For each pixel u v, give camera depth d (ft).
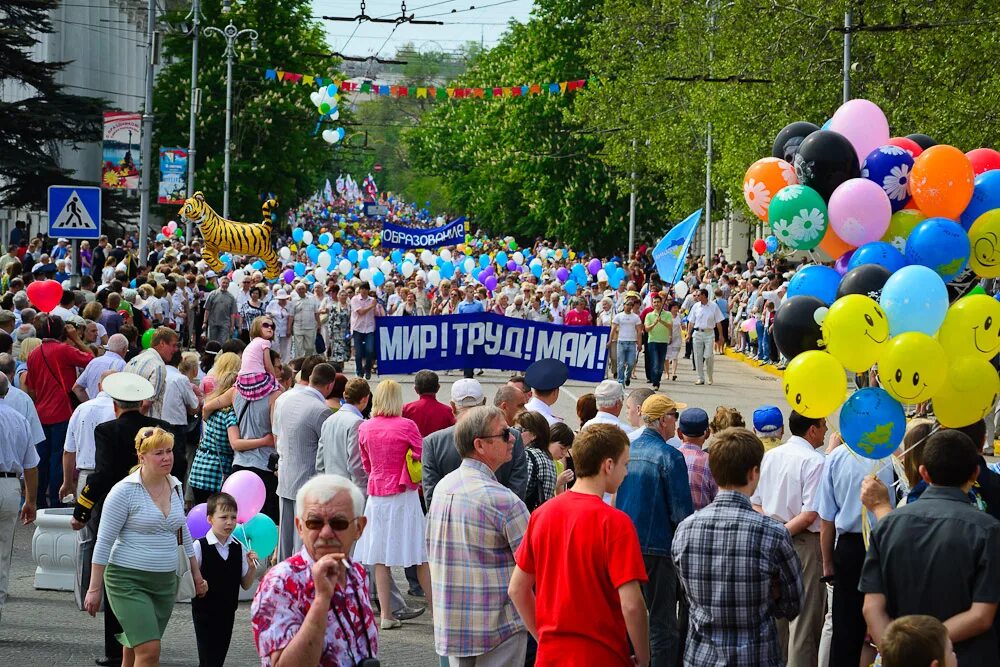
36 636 35.22
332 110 151.12
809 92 115.24
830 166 33.32
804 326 30.42
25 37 171.32
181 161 152.46
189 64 230.48
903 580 21.66
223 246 147.54
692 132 169.07
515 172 217.77
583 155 212.02
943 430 22.09
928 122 101.04
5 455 36.35
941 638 17.60
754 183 35.40
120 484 29.27
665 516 30.12
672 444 34.71
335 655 18.63
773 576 22.84
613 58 178.60
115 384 33.96
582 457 22.99
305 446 39.47
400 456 36.09
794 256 38.09
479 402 34.35
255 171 226.38
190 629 36.78
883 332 28.25
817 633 30.63
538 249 197.06
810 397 28.99
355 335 96.17
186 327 107.65
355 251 150.51
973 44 99.76
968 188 32.27
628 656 22.65
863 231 32.35
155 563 29.22
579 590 22.40
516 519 25.57
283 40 229.86
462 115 316.19
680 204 182.29
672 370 103.30
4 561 36.24
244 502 33.96
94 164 232.12
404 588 41.65
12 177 174.60
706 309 100.27
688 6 158.51
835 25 111.45
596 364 51.44
